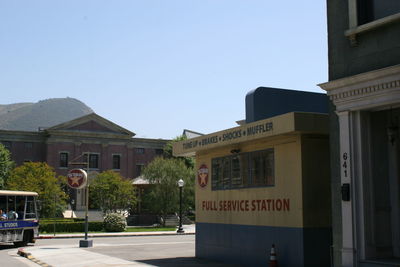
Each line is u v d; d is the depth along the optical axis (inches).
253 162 573.9
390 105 389.4
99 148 2625.5
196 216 700.7
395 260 392.2
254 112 608.4
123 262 641.0
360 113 411.8
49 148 2509.8
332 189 428.8
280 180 524.4
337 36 434.9
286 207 512.4
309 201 492.4
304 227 487.5
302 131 482.6
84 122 2605.8
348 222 406.6
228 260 614.2
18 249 882.1
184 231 1526.8
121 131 2689.5
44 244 1021.2
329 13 444.8
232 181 615.2
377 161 417.7
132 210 2146.9
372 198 407.8
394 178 419.2
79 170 918.4
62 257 719.1
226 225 622.8
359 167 407.8
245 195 585.3
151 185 1958.7
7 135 2471.7
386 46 390.3
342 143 418.0
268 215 540.7
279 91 630.5
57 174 2498.8
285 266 507.8
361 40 411.8
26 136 2511.1
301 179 492.4
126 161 2684.5
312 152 500.4
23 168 1828.2
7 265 650.2
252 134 543.5
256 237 559.5
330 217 500.4
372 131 417.7
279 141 528.7
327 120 494.3
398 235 414.0
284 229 513.3
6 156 2143.2
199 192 695.7
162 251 802.8
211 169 665.6
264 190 550.0
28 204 985.5
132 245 941.8
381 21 388.2
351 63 418.9
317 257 488.4
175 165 1910.7
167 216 2054.6
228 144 596.7
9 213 933.2
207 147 639.8
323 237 494.3
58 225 1514.5
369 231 403.2
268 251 537.3
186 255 730.2
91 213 2287.2
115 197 1940.2
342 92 417.4
